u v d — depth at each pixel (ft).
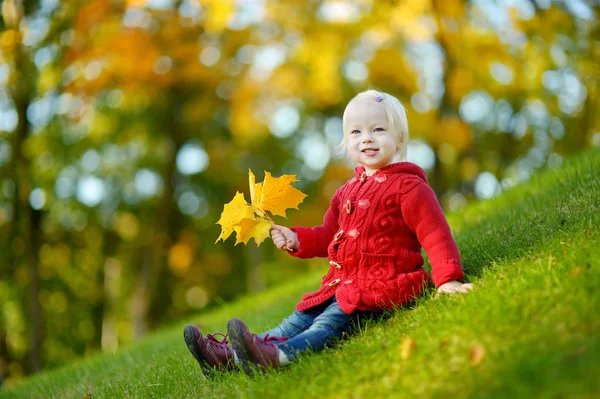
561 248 9.60
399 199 9.87
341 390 7.80
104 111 47.73
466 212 21.89
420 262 10.03
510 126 45.42
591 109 41.88
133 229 60.03
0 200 47.32
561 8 37.40
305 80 42.50
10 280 54.85
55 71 41.78
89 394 12.87
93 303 63.16
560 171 19.13
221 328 18.74
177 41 43.42
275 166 56.90
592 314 7.18
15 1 41.52
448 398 6.79
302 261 66.49
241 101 44.62
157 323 61.16
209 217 61.62
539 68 39.50
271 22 42.68
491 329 7.73
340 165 53.83
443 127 39.81
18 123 44.39
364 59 40.93
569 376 6.16
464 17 38.17
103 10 41.68
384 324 9.46
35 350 46.55
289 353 9.09
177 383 10.87
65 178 48.80
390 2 38.42
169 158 52.49
